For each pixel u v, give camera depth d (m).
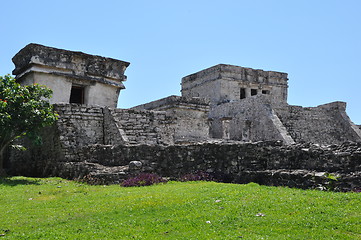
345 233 6.22
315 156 11.16
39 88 15.22
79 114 17.89
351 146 10.67
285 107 31.59
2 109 13.43
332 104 34.78
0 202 9.79
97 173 13.27
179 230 6.82
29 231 7.14
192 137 25.25
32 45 19.88
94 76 22.38
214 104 37.91
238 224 6.95
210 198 9.09
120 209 8.54
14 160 20.34
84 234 6.75
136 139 18.20
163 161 14.42
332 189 9.78
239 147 13.36
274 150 12.40
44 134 18.05
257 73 40.41
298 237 6.09
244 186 10.73
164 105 25.58
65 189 11.71
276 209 7.73
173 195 9.73
